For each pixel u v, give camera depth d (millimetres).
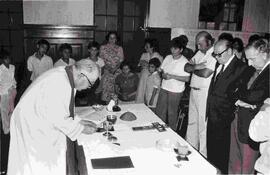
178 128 4613
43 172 2105
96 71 2094
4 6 5824
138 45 6520
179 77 3707
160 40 6531
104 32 6340
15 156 2104
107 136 2357
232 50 2975
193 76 3541
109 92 4484
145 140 2301
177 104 3875
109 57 4949
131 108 3158
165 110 3949
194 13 6633
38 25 5887
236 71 2947
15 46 6055
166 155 2041
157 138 2346
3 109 3904
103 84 4504
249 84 2676
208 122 3303
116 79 4188
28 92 2076
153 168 1858
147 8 6332
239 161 2791
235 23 6859
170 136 2396
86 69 2047
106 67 4695
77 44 6184
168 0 6434
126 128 2551
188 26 6672
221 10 6742
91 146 2158
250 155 2650
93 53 4484
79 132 2107
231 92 2975
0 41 5965
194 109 3619
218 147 3576
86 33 6172
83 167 2195
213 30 6586
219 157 3379
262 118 1869
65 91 2043
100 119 2654
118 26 6371
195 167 1886
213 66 3199
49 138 2090
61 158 2164
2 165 3205
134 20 6426
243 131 2621
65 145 2189
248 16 6875
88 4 6098
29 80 4945
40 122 2059
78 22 6129
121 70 4363
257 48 2361
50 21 6004
